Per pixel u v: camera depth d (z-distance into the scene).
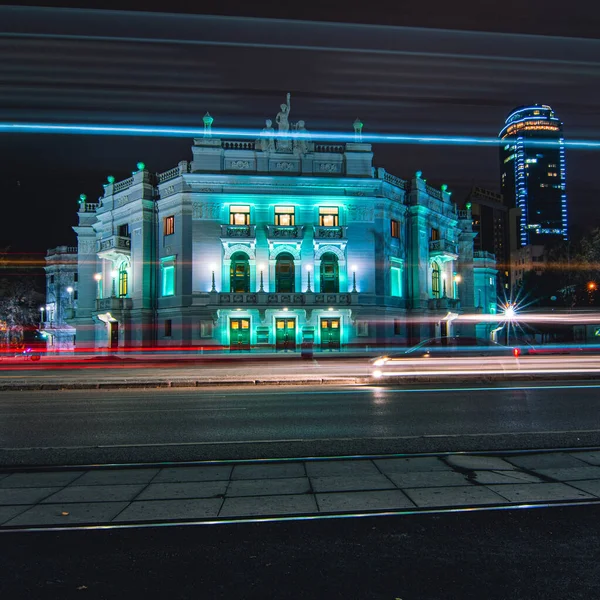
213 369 28.45
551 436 8.76
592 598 3.52
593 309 59.59
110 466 7.11
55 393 16.59
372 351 39.09
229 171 40.00
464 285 54.28
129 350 40.97
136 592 3.66
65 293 66.38
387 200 41.94
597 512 5.12
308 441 8.64
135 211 42.88
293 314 39.78
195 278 39.31
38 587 3.74
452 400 13.58
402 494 5.70
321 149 42.00
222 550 4.32
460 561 4.07
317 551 4.27
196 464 7.19
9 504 5.58
